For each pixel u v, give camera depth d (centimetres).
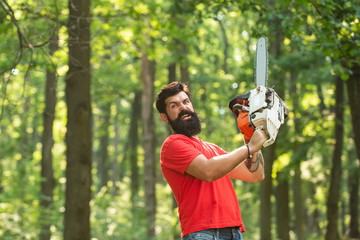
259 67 304
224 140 2698
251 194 1684
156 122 2830
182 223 307
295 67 1280
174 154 303
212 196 304
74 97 772
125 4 1077
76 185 772
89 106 781
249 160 334
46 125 1268
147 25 1102
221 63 2727
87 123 778
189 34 1061
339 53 661
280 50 1332
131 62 2038
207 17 813
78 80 770
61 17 966
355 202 1764
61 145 2450
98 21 1130
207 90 2645
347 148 1984
